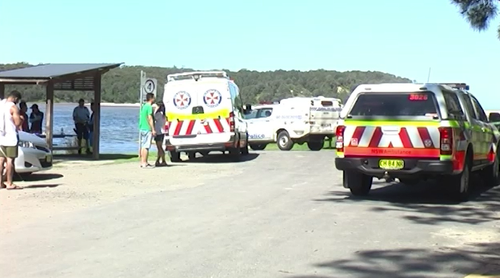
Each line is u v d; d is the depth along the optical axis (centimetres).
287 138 2745
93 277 643
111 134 4016
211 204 1115
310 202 1149
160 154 1859
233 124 1973
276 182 1459
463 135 1152
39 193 1244
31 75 1873
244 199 1179
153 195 1228
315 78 6719
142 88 1998
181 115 1975
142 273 658
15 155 1295
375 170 1132
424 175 1120
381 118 1131
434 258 730
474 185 1489
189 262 703
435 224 941
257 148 2891
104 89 5891
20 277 644
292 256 732
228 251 755
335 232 870
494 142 1441
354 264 698
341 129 1158
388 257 732
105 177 1542
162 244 793
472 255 746
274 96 6500
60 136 2388
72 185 1377
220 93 1969
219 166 1861
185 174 1625
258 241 810
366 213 1033
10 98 1286
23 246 784
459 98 1223
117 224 925
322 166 1877
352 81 6316
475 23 1662
